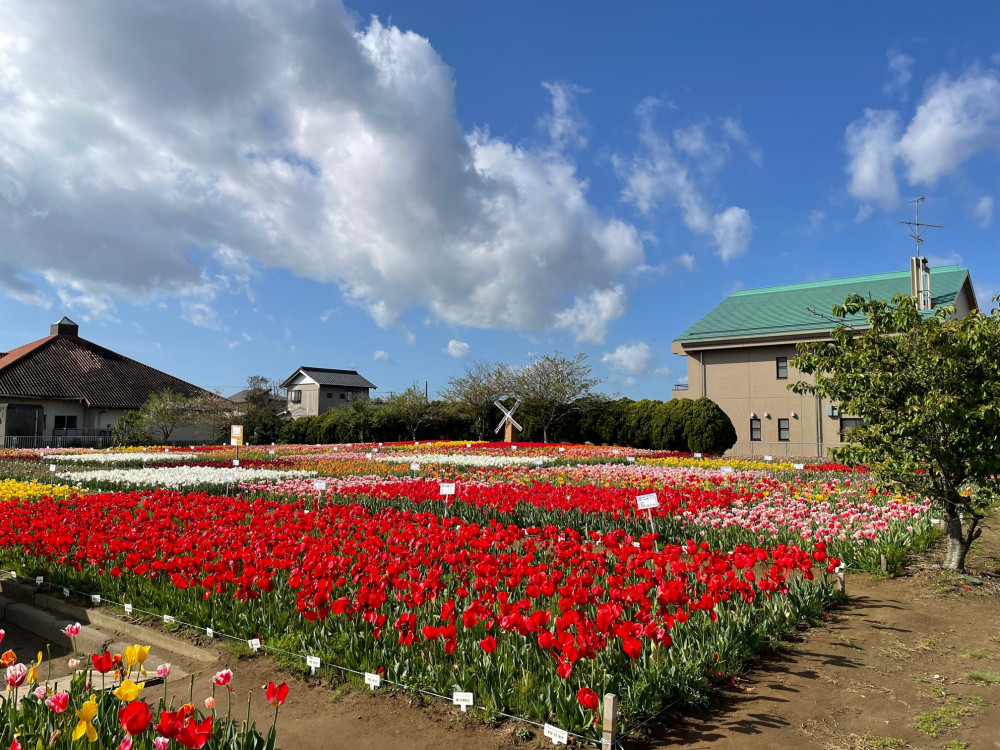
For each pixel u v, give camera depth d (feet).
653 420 104.73
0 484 47.73
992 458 23.93
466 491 37.60
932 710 14.49
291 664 17.46
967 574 25.52
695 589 19.47
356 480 48.83
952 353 24.18
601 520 32.42
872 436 26.32
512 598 20.02
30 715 11.96
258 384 224.74
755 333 118.42
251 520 30.45
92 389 140.56
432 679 15.28
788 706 14.70
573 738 13.00
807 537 27.81
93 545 25.39
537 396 124.88
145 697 16.19
